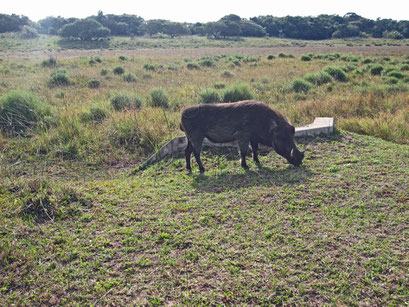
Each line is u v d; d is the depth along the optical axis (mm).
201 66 29797
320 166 6469
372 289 3295
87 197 5266
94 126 9297
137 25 125750
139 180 6336
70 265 3732
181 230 4371
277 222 4504
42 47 71188
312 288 3324
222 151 7598
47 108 10039
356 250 3865
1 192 5336
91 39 90375
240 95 12266
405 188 5348
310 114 10742
